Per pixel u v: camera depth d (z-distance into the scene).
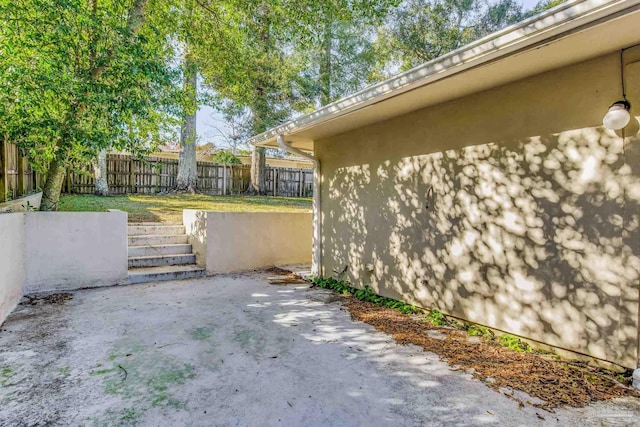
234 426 2.25
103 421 2.29
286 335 3.82
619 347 2.92
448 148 4.29
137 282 6.22
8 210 4.96
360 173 5.67
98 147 5.22
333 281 6.15
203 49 8.15
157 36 6.21
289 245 8.05
